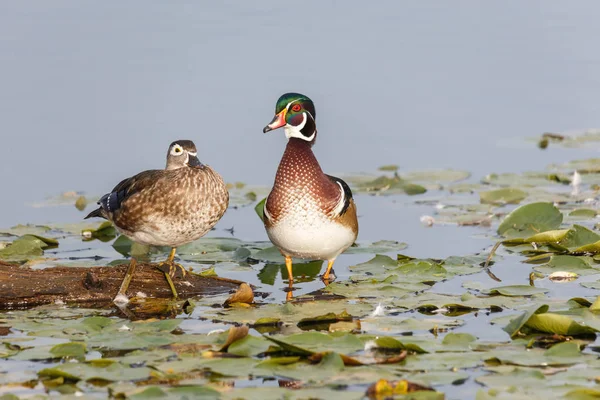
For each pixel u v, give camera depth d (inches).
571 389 363.9
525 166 805.2
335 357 395.9
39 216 689.0
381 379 374.9
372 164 817.5
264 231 658.8
